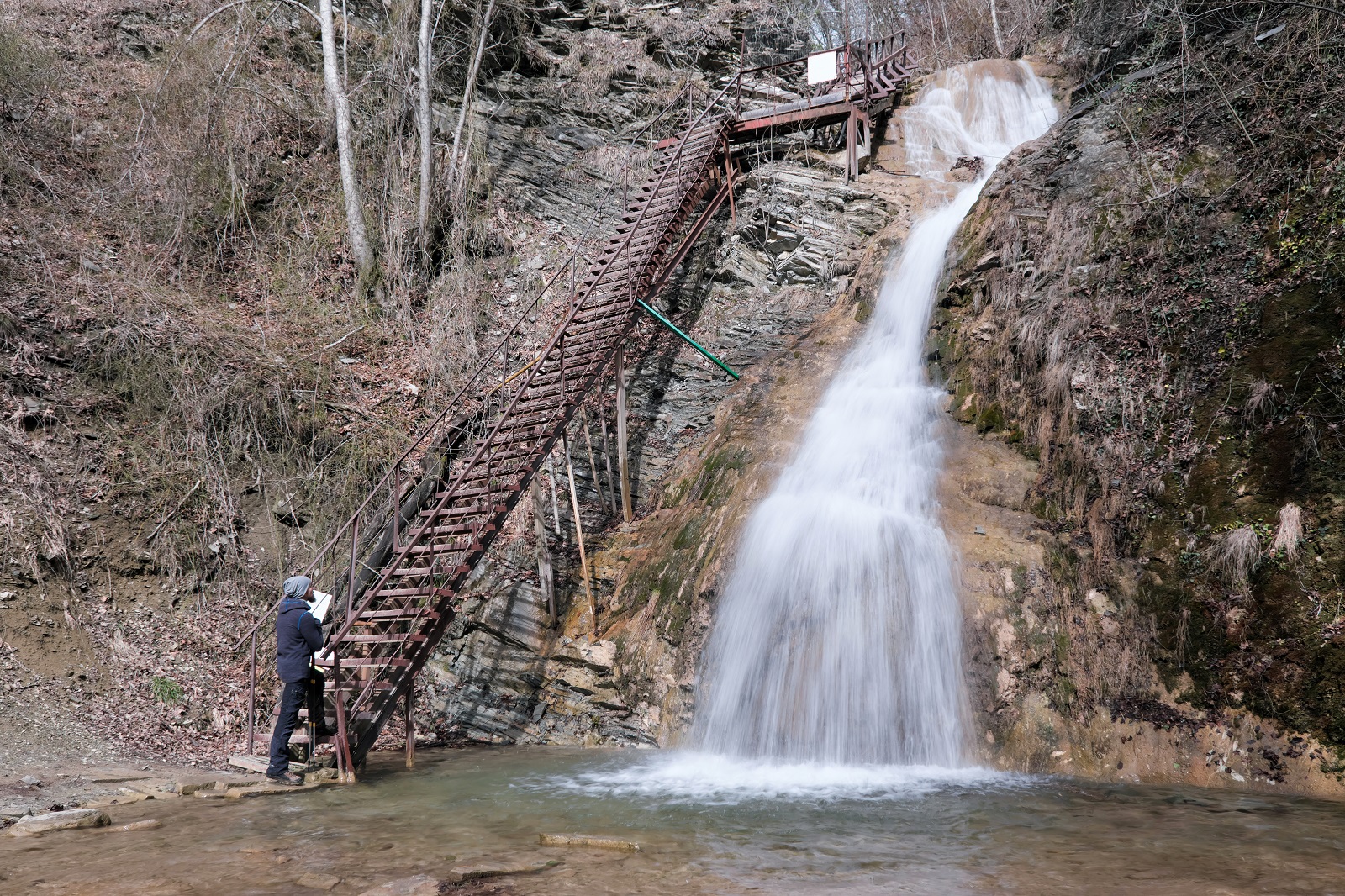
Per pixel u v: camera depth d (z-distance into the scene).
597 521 13.87
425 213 17.06
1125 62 17.36
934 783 8.22
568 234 18.61
